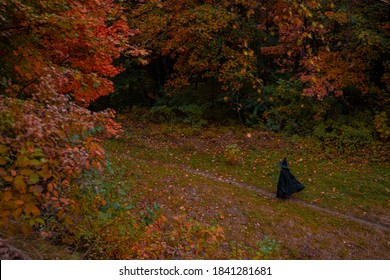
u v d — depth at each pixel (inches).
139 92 933.8
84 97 304.3
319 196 521.3
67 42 275.1
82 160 164.2
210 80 839.1
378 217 472.1
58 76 225.9
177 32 744.3
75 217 234.2
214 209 450.0
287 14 207.9
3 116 156.9
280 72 787.4
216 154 665.6
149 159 632.4
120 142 698.8
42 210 233.3
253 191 528.7
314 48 650.2
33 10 233.3
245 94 791.7
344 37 666.2
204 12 688.4
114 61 841.5
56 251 205.0
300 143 686.5
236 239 386.0
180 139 737.0
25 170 134.9
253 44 787.4
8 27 232.1
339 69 647.1
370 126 691.4
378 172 584.1
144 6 701.9
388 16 685.3
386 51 693.3
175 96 851.4
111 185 309.0
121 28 326.0
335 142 671.8
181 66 811.4
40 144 157.9
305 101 722.8
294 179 510.0
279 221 443.2
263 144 697.6
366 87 691.4
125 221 258.7
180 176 547.2
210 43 724.0
